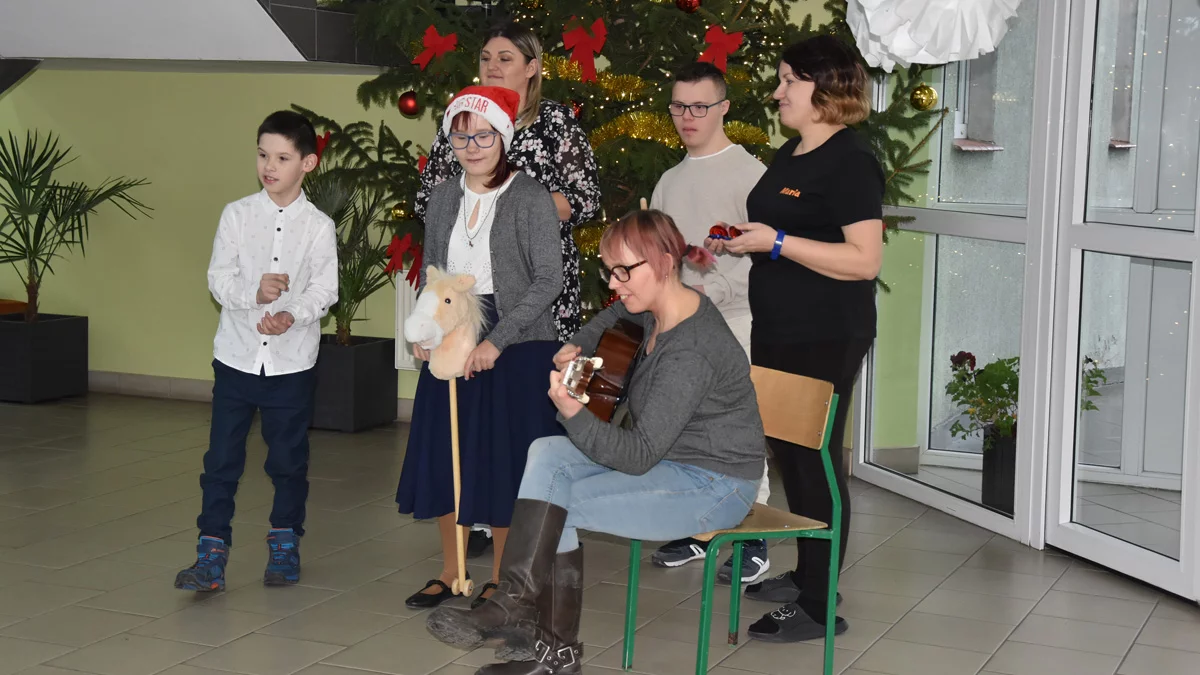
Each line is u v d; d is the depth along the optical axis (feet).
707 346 8.99
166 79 20.62
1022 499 13.94
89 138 21.20
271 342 11.80
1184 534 11.91
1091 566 13.19
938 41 9.80
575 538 9.18
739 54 15.42
